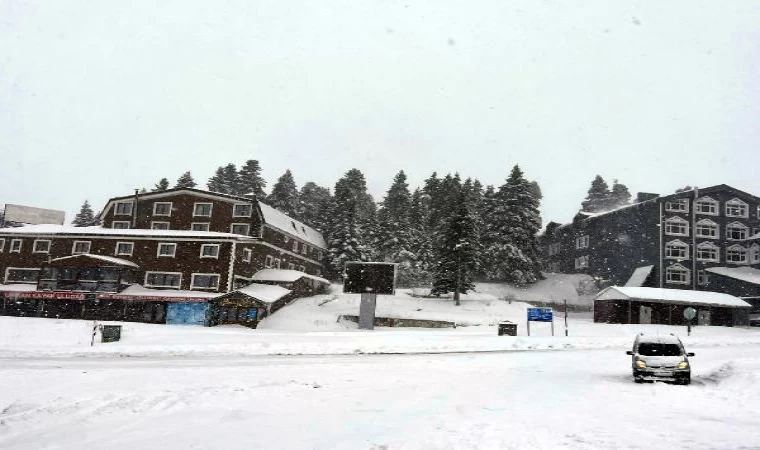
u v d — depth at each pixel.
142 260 57.03
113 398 13.74
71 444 9.98
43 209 77.94
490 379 19.27
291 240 70.62
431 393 15.96
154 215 67.00
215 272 55.44
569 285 73.31
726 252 65.88
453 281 62.16
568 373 21.27
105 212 68.81
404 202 89.94
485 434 10.24
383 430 10.91
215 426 11.37
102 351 26.16
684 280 64.44
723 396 15.43
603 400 14.70
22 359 23.38
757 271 63.53
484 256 72.38
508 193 75.25
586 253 78.88
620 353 29.12
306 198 105.62
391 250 78.38
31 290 55.53
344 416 12.46
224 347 27.66
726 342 36.06
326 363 23.30
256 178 102.25
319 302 61.12
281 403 14.05
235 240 55.78
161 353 26.17
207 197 65.81
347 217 79.62
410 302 61.50
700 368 22.89
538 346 32.28
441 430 10.74
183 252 56.53
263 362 23.39
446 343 31.28
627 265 69.62
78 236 58.66
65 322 43.50
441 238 67.00
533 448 9.15
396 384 17.78
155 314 53.34
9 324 41.06
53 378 17.14
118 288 54.28
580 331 44.66
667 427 11.04
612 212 73.75
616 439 9.80
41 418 11.83
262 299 51.00
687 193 66.44
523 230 73.44
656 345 19.52
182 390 15.17
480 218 79.38
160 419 11.99
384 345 29.92
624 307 54.59
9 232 59.72
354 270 51.22
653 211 66.25
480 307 59.72
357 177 111.75
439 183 97.12
